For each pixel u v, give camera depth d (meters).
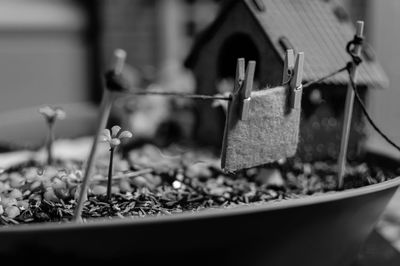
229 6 0.41
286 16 0.39
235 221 0.23
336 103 0.40
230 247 0.24
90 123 0.67
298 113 0.29
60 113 0.40
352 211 0.27
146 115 0.59
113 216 0.29
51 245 0.23
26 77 1.03
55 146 0.51
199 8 1.19
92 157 0.24
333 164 0.40
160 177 0.37
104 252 0.23
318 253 0.27
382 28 1.08
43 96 1.05
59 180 0.32
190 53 0.47
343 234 0.28
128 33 1.12
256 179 0.37
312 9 0.41
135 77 0.90
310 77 0.35
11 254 0.23
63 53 1.07
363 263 0.34
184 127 0.54
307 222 0.25
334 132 0.40
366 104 0.40
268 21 0.38
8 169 0.39
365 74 0.39
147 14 1.13
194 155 0.45
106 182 0.33
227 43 0.43
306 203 0.24
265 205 0.24
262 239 0.25
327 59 0.37
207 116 0.48
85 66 1.10
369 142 0.49
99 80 1.11
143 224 0.22
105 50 1.10
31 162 0.42
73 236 0.22
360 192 0.27
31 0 1.02
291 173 0.38
